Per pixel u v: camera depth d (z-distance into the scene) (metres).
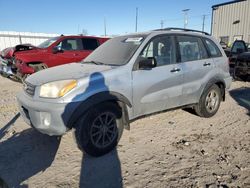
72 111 3.24
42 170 3.23
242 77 9.84
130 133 4.43
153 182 2.96
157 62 4.22
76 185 2.92
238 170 3.21
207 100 5.15
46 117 3.30
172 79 4.32
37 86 3.46
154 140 4.14
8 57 8.94
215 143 4.04
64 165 3.36
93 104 3.37
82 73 3.55
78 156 3.61
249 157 3.55
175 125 4.85
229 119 5.24
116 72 3.67
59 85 3.30
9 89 8.49
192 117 5.33
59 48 8.38
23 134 4.40
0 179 2.41
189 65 4.63
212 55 5.19
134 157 3.56
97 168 3.28
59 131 3.26
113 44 4.61
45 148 3.85
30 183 2.95
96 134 3.51
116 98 3.59
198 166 3.31
